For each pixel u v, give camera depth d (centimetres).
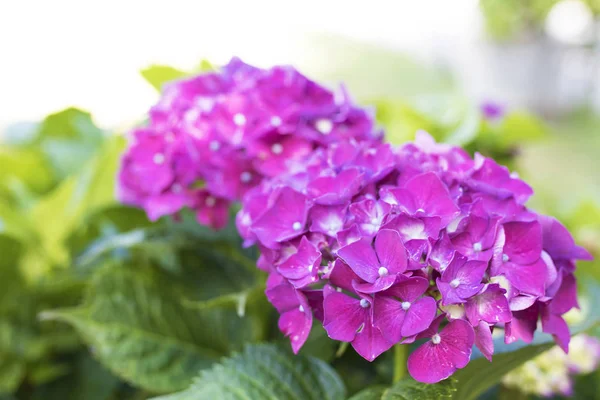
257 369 48
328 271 42
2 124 146
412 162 45
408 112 71
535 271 42
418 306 41
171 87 58
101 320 54
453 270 41
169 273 60
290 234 44
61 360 65
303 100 53
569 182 119
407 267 41
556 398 61
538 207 80
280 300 44
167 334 55
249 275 59
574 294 44
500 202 44
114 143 63
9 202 78
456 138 68
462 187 44
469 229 42
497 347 46
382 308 41
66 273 63
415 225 42
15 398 64
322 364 49
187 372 54
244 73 56
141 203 56
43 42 209
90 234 67
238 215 49
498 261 42
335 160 47
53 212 63
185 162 53
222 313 57
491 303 41
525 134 76
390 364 54
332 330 42
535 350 46
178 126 54
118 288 55
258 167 51
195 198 54
